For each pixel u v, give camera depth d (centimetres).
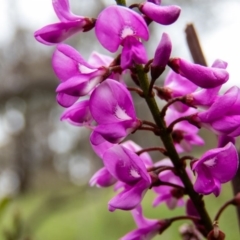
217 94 17
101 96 16
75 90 16
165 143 17
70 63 17
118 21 16
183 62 16
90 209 46
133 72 17
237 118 16
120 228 43
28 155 90
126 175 16
